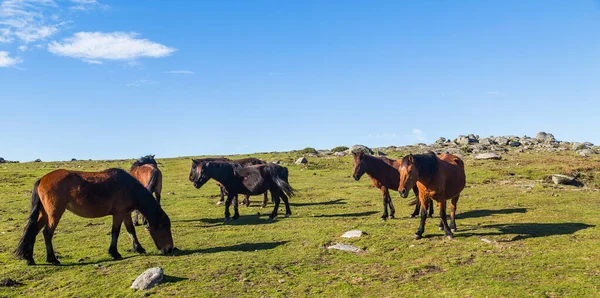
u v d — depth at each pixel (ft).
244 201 62.49
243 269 30.22
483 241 36.32
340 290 25.91
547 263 29.68
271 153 142.10
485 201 58.90
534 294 23.97
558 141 150.20
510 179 78.95
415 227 43.21
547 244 34.86
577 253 31.81
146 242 40.04
